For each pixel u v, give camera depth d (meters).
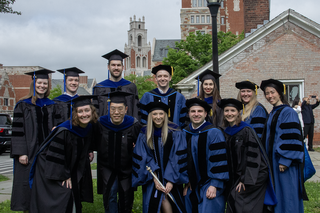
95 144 4.28
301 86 11.53
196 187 4.13
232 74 11.73
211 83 5.32
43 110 4.58
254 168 3.83
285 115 3.99
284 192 3.86
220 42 23.02
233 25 51.66
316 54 11.45
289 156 3.81
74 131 3.93
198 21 48.94
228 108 4.08
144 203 4.04
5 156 13.28
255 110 4.60
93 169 8.55
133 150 4.16
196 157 4.13
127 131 4.21
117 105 4.04
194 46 21.53
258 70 11.63
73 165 3.98
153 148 4.09
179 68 20.34
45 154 3.92
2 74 44.62
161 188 3.93
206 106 4.12
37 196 3.82
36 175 3.89
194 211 4.07
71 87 5.14
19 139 4.34
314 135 11.42
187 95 11.84
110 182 4.14
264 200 3.90
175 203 3.98
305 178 4.09
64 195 3.82
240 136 4.04
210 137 4.04
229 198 3.98
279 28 11.52
